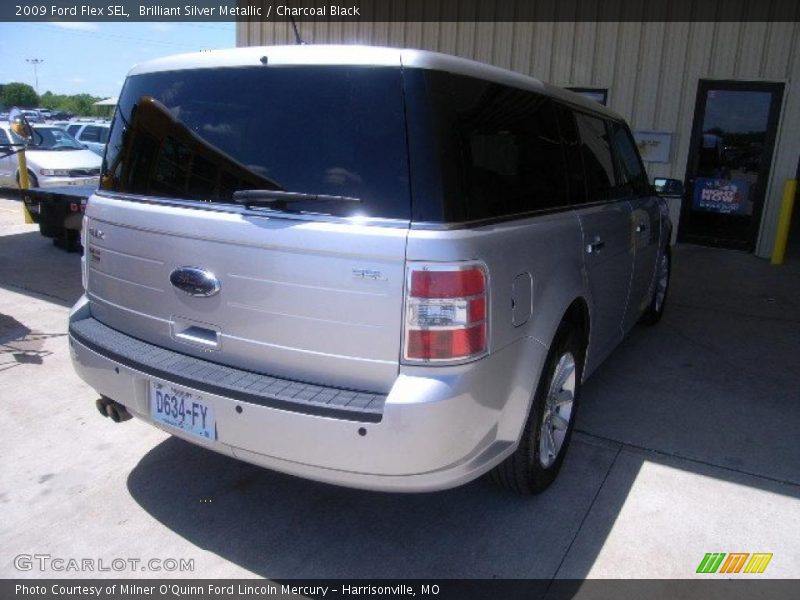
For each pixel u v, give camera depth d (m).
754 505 3.11
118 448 3.51
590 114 3.76
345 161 2.32
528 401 2.66
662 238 5.22
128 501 3.05
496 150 2.58
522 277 2.56
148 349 2.75
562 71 10.21
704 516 3.01
